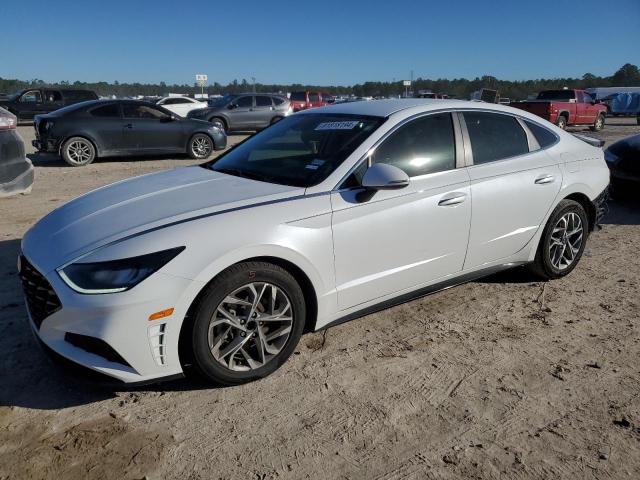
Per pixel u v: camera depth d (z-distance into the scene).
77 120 11.74
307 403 2.96
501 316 4.06
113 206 3.29
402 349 3.55
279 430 2.73
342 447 2.62
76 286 2.70
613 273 4.97
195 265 2.78
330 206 3.24
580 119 21.70
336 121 3.89
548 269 4.60
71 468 2.46
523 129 4.39
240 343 3.00
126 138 12.31
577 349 3.56
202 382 3.14
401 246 3.55
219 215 2.98
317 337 3.70
